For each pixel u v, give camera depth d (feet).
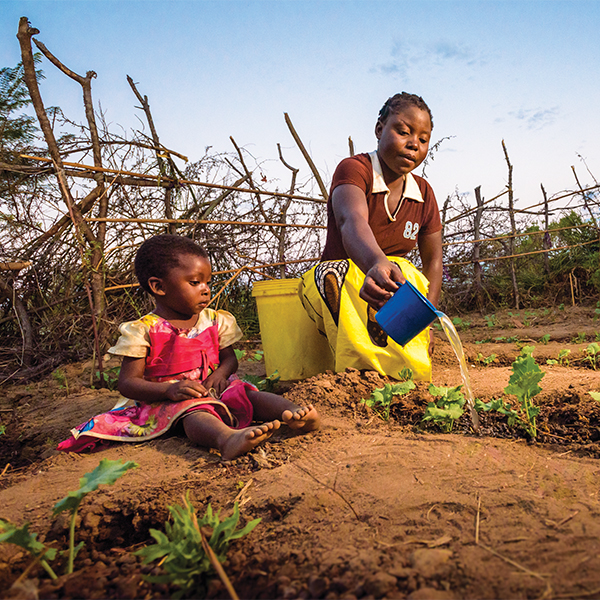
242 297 20.36
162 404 8.10
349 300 10.40
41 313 15.61
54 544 5.11
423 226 12.12
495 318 23.16
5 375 14.51
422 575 3.83
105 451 7.65
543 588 3.62
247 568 4.26
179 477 6.26
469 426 7.50
